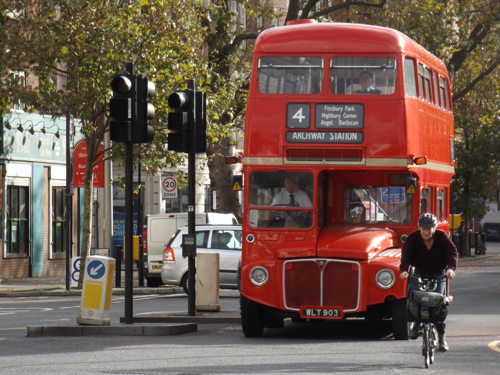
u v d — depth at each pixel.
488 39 92.31
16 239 75.19
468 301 52.53
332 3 94.56
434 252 27.89
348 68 35.06
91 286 35.44
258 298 34.34
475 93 107.81
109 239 70.25
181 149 39.22
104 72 60.53
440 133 40.94
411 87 35.91
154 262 66.75
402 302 33.88
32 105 64.56
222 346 31.80
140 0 60.94
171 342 32.97
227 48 74.06
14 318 43.75
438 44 79.00
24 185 75.75
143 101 35.22
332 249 33.84
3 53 61.34
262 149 35.16
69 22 60.53
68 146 61.81
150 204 96.06
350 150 34.78
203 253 42.62
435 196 39.19
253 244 34.88
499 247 146.62
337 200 35.88
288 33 35.53
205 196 101.56
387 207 35.66
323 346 32.09
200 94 39.34
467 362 27.86
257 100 35.28
